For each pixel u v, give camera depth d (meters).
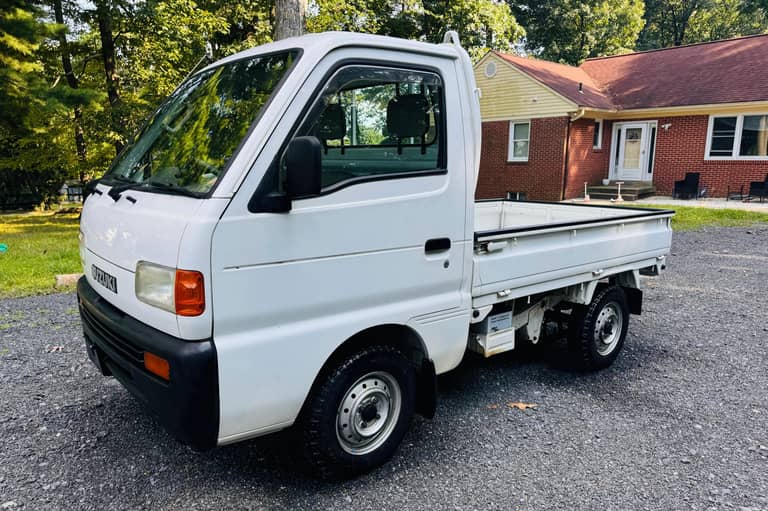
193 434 2.39
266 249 2.46
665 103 18.86
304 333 2.62
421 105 3.00
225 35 17.19
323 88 2.62
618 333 4.82
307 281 2.61
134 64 15.20
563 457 3.29
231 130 2.62
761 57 19.19
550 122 19.33
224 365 2.39
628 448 3.41
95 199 3.20
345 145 2.72
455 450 3.36
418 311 3.08
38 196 21.53
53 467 3.11
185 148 2.80
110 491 2.90
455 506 2.82
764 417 3.84
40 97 11.17
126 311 2.70
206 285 2.32
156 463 3.18
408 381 3.16
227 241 2.34
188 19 14.48
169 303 2.36
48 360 4.68
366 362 2.93
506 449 3.38
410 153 2.98
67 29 11.84
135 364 2.62
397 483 3.02
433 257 3.12
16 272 7.60
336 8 16.62
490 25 23.81
